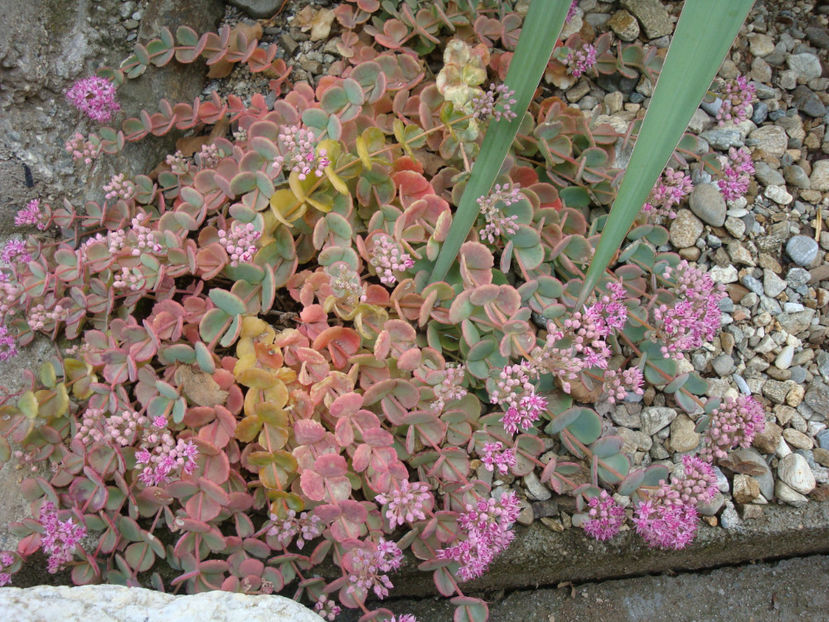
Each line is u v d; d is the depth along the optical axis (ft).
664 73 1.23
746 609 1.69
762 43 2.04
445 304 1.64
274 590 1.52
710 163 1.84
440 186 1.77
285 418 1.49
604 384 1.63
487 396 1.69
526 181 1.78
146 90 1.83
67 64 1.71
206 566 1.49
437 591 1.69
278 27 1.99
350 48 1.89
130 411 1.54
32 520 1.52
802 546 1.70
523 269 1.66
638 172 1.30
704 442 1.68
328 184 1.63
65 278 1.63
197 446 1.46
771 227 1.87
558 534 1.63
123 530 1.53
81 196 1.75
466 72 1.55
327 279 1.58
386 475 1.46
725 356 1.76
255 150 1.63
